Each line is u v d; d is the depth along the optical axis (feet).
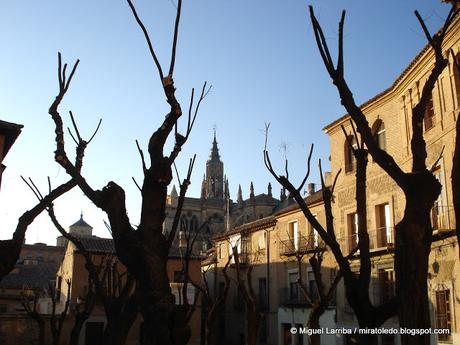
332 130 101.24
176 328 19.94
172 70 22.63
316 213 108.17
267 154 26.78
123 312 28.68
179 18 22.48
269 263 128.77
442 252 68.49
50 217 37.58
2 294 149.79
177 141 23.20
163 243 21.85
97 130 29.50
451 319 65.62
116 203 22.61
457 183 20.27
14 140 58.08
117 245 21.75
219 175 438.40
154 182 22.07
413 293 17.78
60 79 26.09
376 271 83.87
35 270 173.47
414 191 19.21
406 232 18.58
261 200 284.82
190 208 339.16
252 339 46.78
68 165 24.12
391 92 84.12
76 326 43.70
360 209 21.48
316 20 21.11
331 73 20.86
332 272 99.55
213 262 153.48
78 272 122.93
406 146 78.84
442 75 69.56
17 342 109.50
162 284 20.74
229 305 147.13
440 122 69.92
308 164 31.37
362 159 22.26
